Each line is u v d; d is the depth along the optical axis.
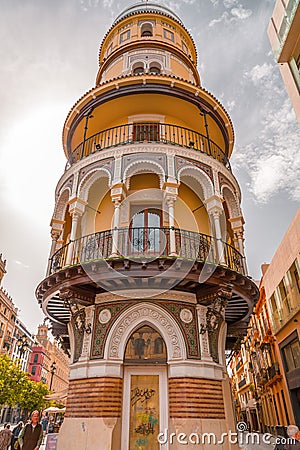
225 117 12.49
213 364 8.12
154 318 8.34
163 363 8.02
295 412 17.41
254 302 10.05
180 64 14.58
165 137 11.31
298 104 8.44
